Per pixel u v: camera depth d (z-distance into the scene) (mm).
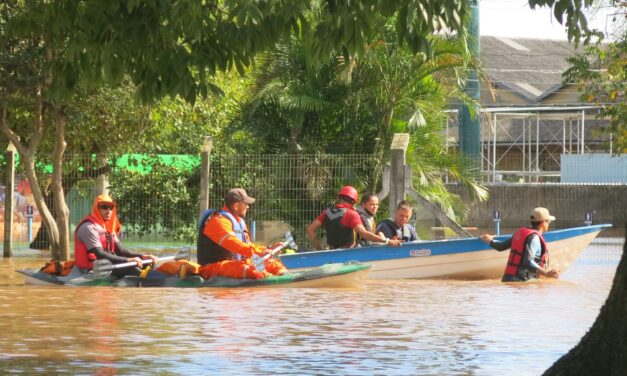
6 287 27125
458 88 51500
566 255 33094
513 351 15242
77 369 13383
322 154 44406
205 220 28109
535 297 24594
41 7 18688
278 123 49562
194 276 27328
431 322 19031
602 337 9969
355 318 19812
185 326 18297
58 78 18438
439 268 31766
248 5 15367
